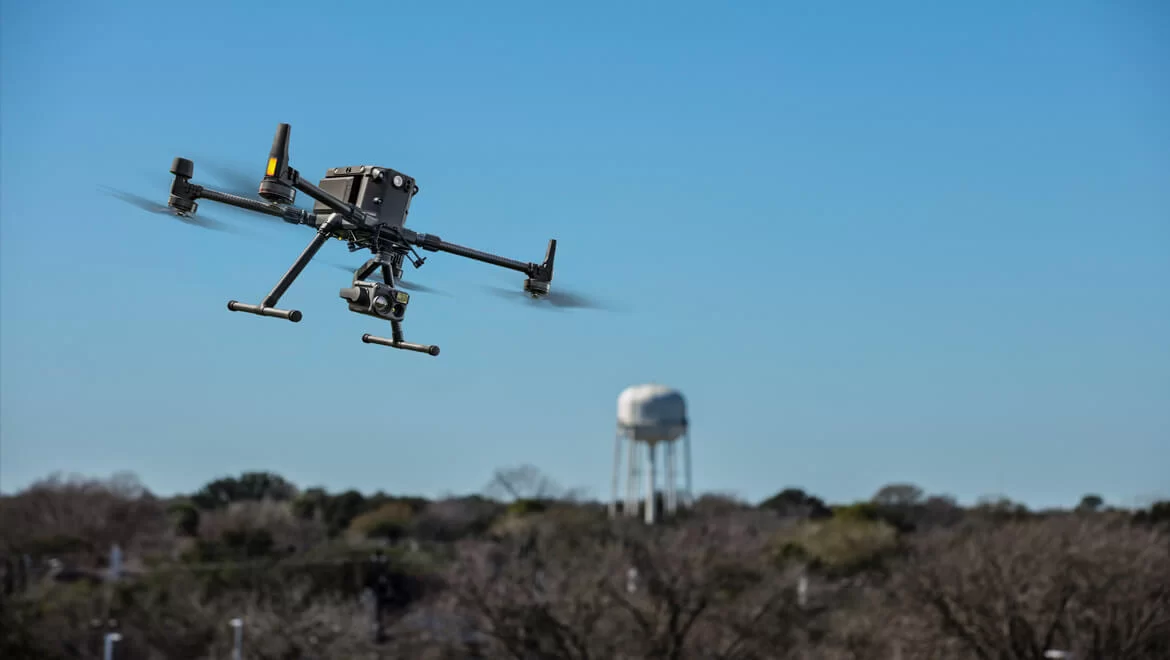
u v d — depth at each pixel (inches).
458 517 4330.7
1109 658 1984.5
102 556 3479.3
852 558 3225.9
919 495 4522.6
